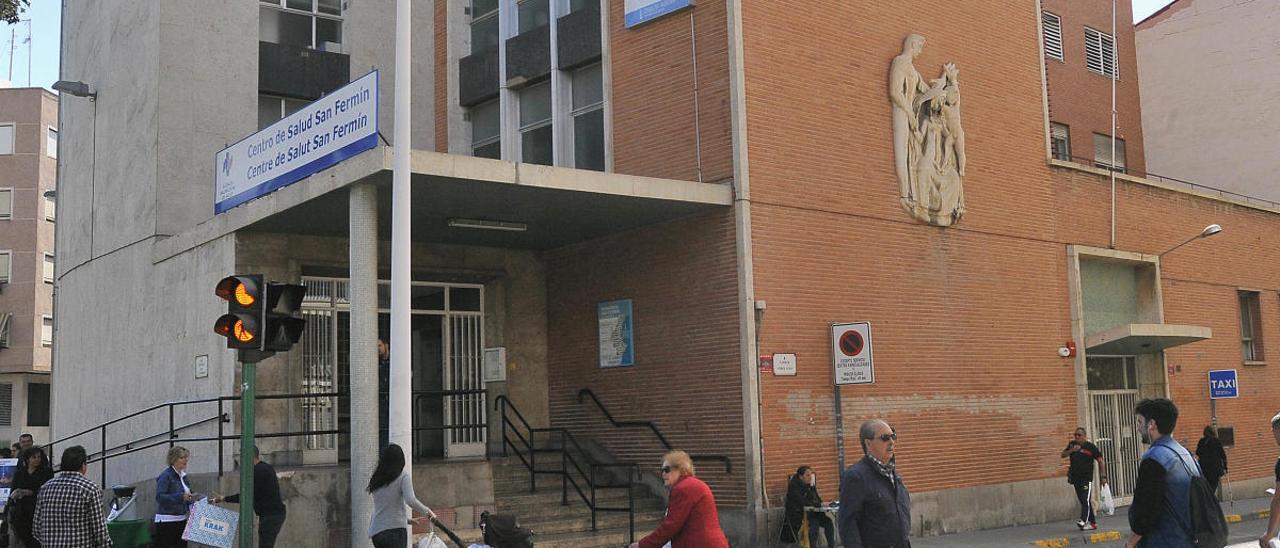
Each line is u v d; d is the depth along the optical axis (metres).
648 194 16.39
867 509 7.44
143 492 18.38
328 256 18.25
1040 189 22.06
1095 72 31.36
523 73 21.80
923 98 19.92
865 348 15.34
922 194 19.61
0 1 17.12
